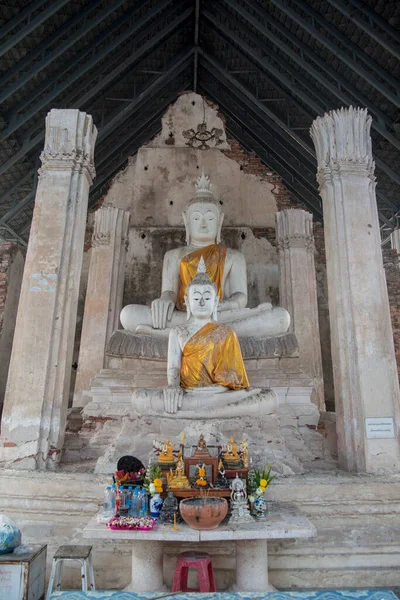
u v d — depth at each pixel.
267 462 4.71
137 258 11.30
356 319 5.60
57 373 5.59
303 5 8.90
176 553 3.94
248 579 3.57
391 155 10.84
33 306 5.70
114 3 8.85
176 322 7.01
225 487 3.68
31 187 12.03
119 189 11.86
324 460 5.82
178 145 11.98
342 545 4.12
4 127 9.66
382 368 5.46
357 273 5.77
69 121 6.44
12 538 3.42
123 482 3.75
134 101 11.41
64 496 4.41
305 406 6.14
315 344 9.55
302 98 10.54
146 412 5.28
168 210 11.57
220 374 5.46
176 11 10.91
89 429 6.14
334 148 6.36
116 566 4.02
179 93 12.44
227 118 13.90
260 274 11.38
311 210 14.01
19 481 4.51
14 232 12.79
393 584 3.97
